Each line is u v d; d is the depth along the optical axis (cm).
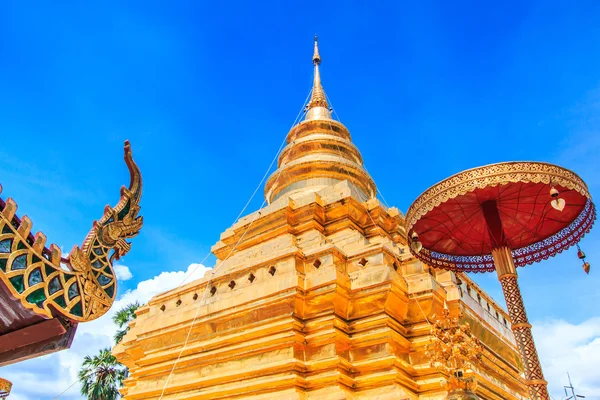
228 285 1633
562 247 1287
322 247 1537
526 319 1041
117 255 542
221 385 1421
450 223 1345
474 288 1845
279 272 1524
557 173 977
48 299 458
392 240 1956
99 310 510
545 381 955
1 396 507
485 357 1551
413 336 1441
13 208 440
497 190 1177
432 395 1337
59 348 511
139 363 1648
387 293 1404
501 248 1150
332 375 1302
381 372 1325
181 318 1608
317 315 1417
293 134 2788
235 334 1470
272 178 2569
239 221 2097
